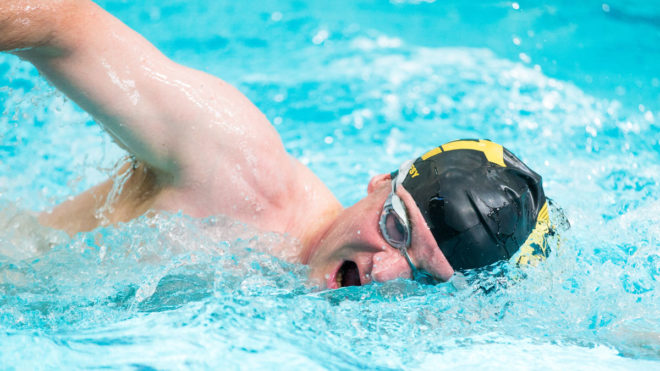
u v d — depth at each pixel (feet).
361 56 46.34
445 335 16.22
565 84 42.86
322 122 38.11
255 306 15.90
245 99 19.63
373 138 36.52
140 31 47.62
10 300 16.88
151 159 18.48
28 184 27.73
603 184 30.78
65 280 17.94
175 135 18.01
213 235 18.99
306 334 14.99
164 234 18.69
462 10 54.29
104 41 16.84
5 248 19.21
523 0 55.67
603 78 43.86
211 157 18.51
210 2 53.16
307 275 19.19
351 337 15.56
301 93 41.01
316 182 21.56
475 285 17.58
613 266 20.34
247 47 46.96
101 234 18.88
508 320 17.20
